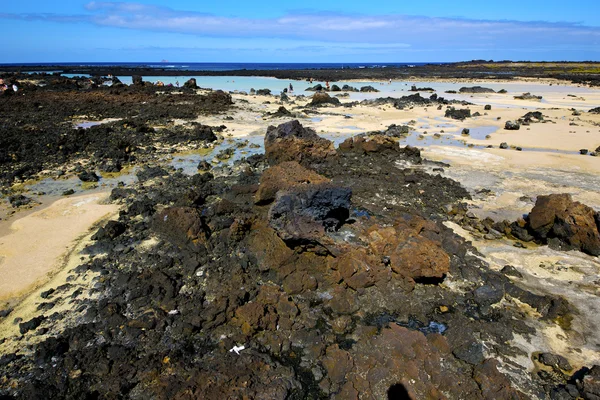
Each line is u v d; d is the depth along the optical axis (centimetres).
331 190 1258
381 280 1173
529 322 1084
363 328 1038
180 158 2545
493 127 3569
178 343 973
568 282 1253
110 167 2262
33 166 2280
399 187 1997
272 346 966
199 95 5153
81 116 3706
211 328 1016
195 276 1234
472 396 815
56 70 10675
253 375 866
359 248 1225
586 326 1065
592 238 1386
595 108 4384
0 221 1612
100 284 1182
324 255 1257
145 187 1992
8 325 1027
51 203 1809
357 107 4659
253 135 3177
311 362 926
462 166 2392
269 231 1320
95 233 1478
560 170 2308
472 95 6066
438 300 1165
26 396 805
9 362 912
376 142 2561
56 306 1095
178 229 1389
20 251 1372
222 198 1841
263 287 1144
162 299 1114
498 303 1162
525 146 2894
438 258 1175
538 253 1423
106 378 863
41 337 988
